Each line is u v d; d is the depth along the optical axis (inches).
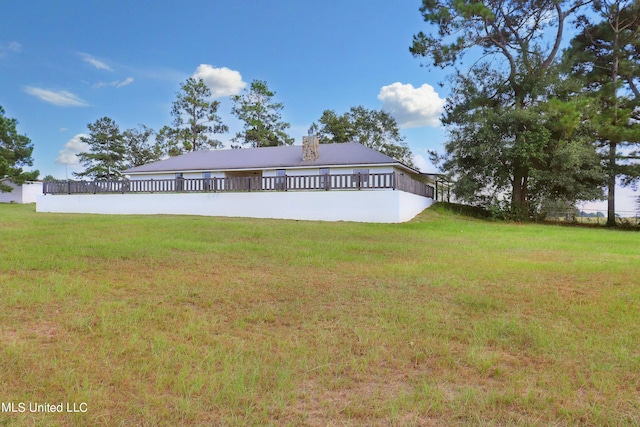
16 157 1535.4
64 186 999.6
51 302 191.9
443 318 175.6
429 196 1045.2
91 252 328.5
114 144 1951.3
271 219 733.3
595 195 860.6
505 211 934.4
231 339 150.1
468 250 400.8
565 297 213.5
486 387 114.7
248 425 93.3
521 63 907.4
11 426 91.0
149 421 94.4
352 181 754.8
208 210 847.1
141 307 187.2
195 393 108.0
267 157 1090.7
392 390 112.6
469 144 942.4
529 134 844.6
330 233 515.2
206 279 247.8
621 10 935.0
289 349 140.8
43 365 123.4
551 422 96.3
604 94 909.8
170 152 1723.7
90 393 106.5
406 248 398.6
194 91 1716.3
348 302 201.6
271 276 260.7
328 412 100.3
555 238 547.5
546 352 140.2
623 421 96.5
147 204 902.4
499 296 213.9
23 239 397.1
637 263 324.8
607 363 130.1
